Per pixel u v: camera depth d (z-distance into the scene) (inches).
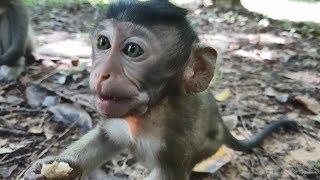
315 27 24.2
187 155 8.4
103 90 6.7
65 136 10.6
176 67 7.3
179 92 7.7
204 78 7.7
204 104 8.9
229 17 25.2
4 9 15.1
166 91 7.5
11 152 9.8
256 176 10.0
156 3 7.1
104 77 6.7
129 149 9.2
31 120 11.1
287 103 13.4
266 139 11.4
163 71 7.1
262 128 11.9
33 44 16.0
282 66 17.0
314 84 15.2
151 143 8.2
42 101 11.9
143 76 6.9
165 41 7.0
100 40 7.0
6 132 10.5
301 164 10.5
